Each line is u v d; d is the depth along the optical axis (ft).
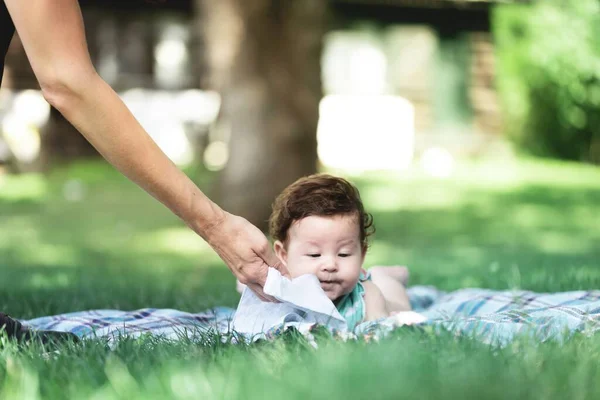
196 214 9.80
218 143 69.62
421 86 76.43
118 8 72.90
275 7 37.73
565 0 72.54
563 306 11.67
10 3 9.16
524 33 73.72
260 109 38.40
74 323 12.35
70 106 9.25
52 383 7.64
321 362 7.72
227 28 37.96
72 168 64.85
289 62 38.19
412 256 32.83
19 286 20.04
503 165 71.10
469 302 14.14
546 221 45.75
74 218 45.83
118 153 9.37
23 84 67.87
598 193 56.95
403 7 74.95
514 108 74.59
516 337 9.14
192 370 7.67
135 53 73.82
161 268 30.37
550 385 7.23
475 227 43.42
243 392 6.86
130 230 42.39
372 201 51.98
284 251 12.21
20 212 47.26
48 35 9.12
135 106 72.54
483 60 76.54
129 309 16.01
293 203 11.87
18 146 63.05
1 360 8.73
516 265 24.70
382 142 73.36
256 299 11.19
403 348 8.30
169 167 9.57
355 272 11.78
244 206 38.60
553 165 71.31
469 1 73.72
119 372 7.73
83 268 28.43
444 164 72.33
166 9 73.72
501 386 7.01
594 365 8.05
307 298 10.46
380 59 76.13
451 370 7.48
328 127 72.95
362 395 6.64
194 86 74.13
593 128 73.51
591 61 71.92
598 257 29.09
